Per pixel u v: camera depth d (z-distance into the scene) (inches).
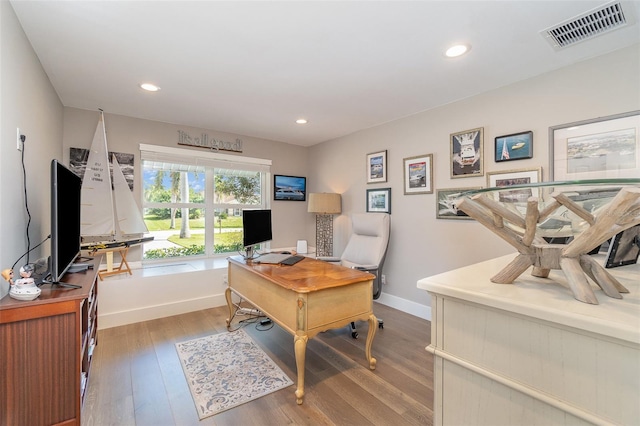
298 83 98.1
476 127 106.8
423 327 114.7
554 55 80.2
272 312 81.9
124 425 63.0
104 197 120.2
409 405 69.7
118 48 76.4
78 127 119.9
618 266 40.7
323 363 88.7
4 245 55.6
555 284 32.6
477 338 29.0
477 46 76.1
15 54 61.9
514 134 96.5
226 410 67.9
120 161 129.4
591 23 66.6
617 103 77.0
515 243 32.8
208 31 69.4
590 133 81.2
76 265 78.3
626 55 75.6
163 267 137.6
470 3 60.2
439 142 118.3
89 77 92.7
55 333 52.2
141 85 99.1
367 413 67.0
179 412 67.1
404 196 132.0
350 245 137.4
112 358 90.4
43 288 57.7
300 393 70.1
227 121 139.6
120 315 115.3
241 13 63.0
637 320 21.8
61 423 52.6
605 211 25.5
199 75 92.2
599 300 26.7
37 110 78.4
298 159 188.1
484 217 33.4
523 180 94.5
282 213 181.0
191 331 111.0
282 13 63.0
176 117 133.5
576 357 23.2
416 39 72.9
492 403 28.0
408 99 111.7
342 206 165.8
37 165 77.7
